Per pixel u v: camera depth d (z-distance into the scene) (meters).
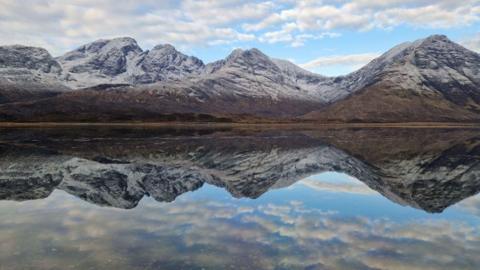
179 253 15.38
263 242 16.77
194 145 71.75
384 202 25.41
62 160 46.91
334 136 104.81
